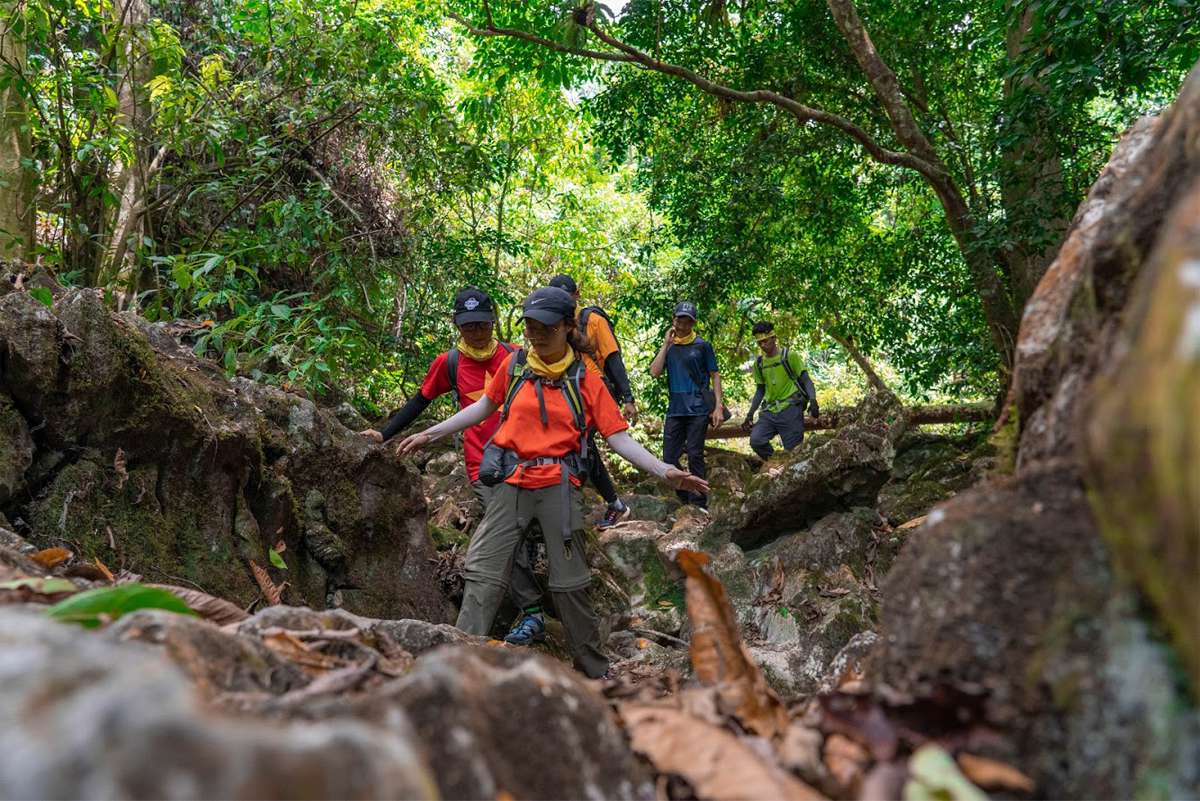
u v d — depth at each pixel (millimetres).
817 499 5324
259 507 4109
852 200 11766
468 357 4996
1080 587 985
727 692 1349
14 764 557
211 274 7234
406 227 9859
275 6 8336
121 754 556
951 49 10969
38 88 6734
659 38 10586
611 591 5801
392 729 815
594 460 5852
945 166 10438
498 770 949
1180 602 724
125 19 7695
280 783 589
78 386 3297
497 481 4262
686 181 11945
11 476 3084
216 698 1048
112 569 3318
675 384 8992
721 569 5340
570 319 4242
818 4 10688
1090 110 9477
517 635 4688
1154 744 852
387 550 4793
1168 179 1076
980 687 1020
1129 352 844
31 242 6535
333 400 6305
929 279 11992
